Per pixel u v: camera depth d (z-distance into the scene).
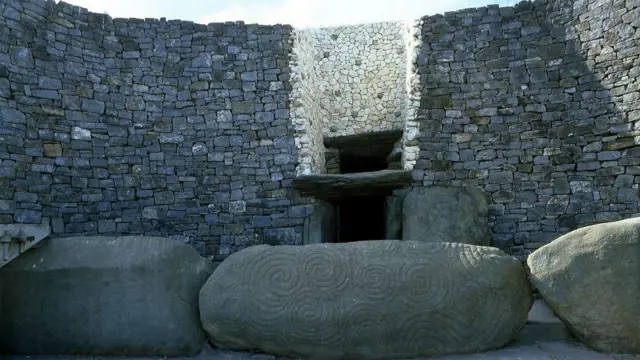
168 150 8.97
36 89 7.97
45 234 5.67
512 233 8.33
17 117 7.68
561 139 8.30
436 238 7.96
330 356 4.87
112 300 5.19
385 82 11.67
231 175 9.05
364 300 4.88
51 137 8.05
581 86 8.23
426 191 8.57
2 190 7.35
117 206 8.55
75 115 8.36
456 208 8.23
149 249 5.46
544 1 8.66
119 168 8.66
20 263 5.44
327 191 9.05
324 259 5.18
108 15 8.93
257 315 4.96
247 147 9.13
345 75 11.82
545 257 5.02
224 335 5.08
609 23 7.95
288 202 9.00
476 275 4.96
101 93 8.69
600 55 8.04
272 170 9.08
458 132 8.85
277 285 5.06
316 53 11.91
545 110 8.48
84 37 8.65
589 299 4.68
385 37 11.85
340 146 11.80
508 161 8.56
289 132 9.18
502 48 8.83
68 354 5.23
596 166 7.96
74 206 8.16
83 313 5.20
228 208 8.95
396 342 4.82
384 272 5.01
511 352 4.84
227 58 9.33
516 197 8.42
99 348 5.16
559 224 8.12
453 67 9.01
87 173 8.36
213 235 8.85
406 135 9.05
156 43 9.18
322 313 4.86
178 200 8.87
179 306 5.23
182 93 9.16
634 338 4.52
